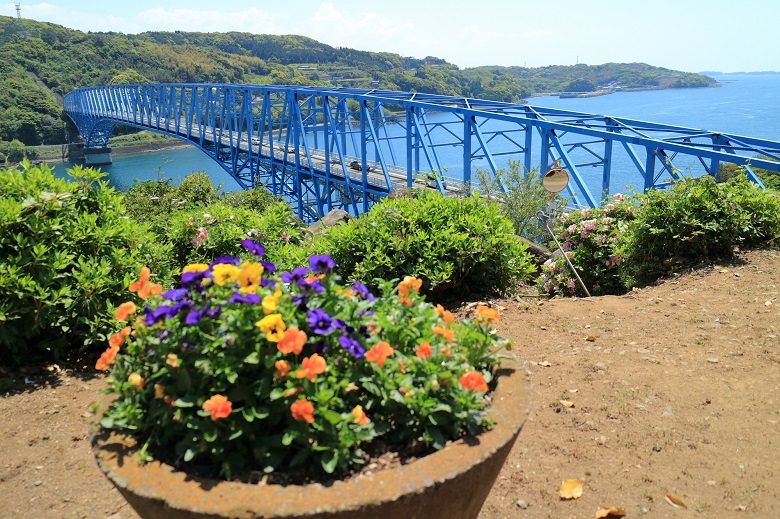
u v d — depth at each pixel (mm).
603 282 8117
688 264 7223
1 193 5254
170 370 2428
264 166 57406
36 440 4133
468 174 29031
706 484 3350
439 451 2271
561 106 154750
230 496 2041
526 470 3650
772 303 5660
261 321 2275
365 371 2516
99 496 3604
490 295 6852
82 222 5391
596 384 4531
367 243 6344
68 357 5301
